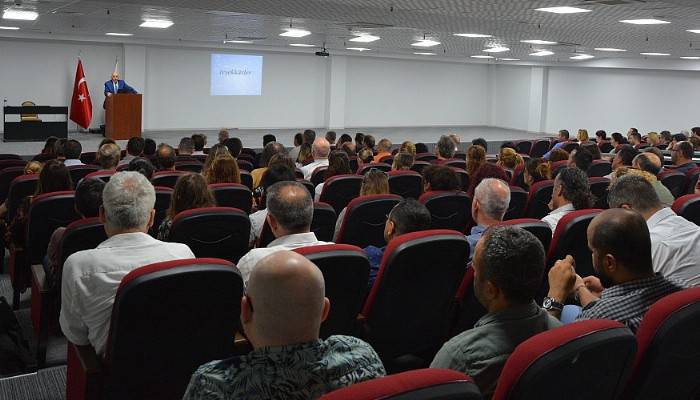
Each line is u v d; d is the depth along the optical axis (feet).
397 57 74.90
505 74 82.64
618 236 7.30
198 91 66.64
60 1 31.81
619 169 16.74
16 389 10.18
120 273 8.19
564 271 8.39
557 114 76.59
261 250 9.21
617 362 5.27
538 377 4.75
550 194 17.88
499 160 25.99
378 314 9.53
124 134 55.57
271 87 70.64
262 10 33.14
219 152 18.78
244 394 4.66
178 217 10.76
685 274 10.05
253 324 4.84
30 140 53.78
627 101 68.39
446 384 4.00
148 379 7.84
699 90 61.57
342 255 8.57
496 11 30.01
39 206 13.44
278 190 9.66
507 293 6.15
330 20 37.32
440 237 9.33
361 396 3.82
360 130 74.49
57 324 12.91
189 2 30.91
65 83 59.82
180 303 7.45
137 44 61.52
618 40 43.75
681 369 6.32
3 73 57.41
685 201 13.64
